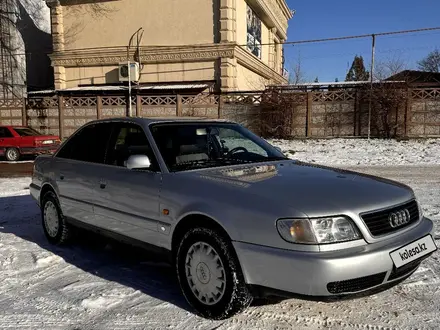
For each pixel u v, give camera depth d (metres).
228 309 3.07
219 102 19.92
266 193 3.05
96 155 4.58
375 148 15.81
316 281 2.67
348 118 18.61
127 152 4.11
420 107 17.86
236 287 3.01
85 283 3.98
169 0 22.55
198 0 22.05
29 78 28.64
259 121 19.50
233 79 21.98
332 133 18.84
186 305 3.47
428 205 6.78
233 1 21.61
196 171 3.68
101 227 4.38
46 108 22.00
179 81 22.83
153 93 22.80
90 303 3.52
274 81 32.28
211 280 3.18
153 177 3.72
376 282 2.86
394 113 18.05
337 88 19.59
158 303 3.52
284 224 2.80
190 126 4.32
